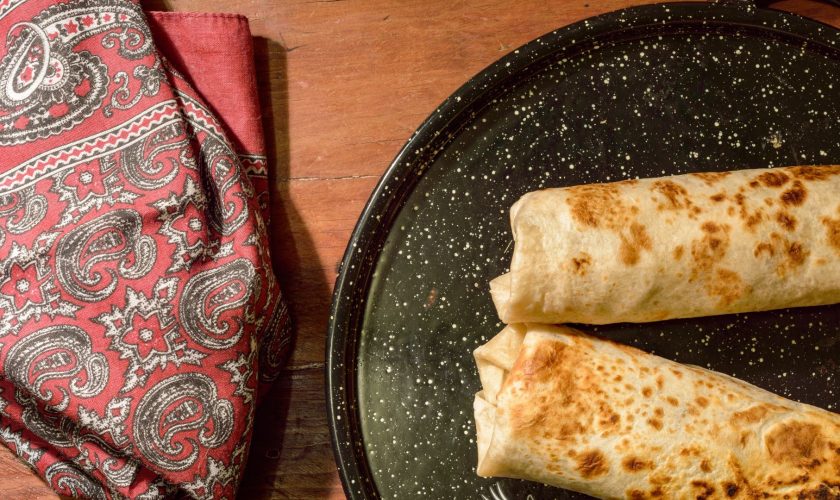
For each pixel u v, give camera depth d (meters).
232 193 0.45
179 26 0.47
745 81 0.47
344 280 0.45
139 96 0.45
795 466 0.42
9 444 0.43
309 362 0.48
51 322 0.43
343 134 0.49
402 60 0.49
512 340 0.45
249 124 0.48
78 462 0.43
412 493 0.45
